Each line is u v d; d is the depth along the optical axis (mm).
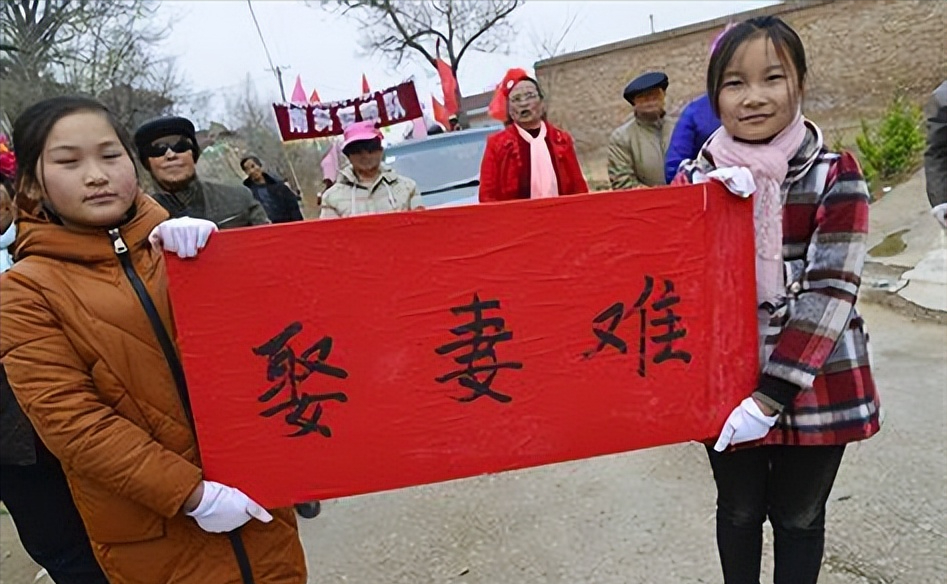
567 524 2934
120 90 17906
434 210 1662
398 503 3283
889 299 5453
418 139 6551
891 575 2377
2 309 1513
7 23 16656
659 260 1752
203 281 1584
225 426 1636
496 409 1752
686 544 2695
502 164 4051
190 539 1689
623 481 3227
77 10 16844
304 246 1616
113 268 1596
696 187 1736
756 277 1812
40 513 1898
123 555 1671
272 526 1776
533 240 1708
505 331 1728
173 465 1571
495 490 3287
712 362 1806
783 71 1690
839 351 1837
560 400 1773
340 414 1688
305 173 28641
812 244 1778
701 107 3664
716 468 2053
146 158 3123
